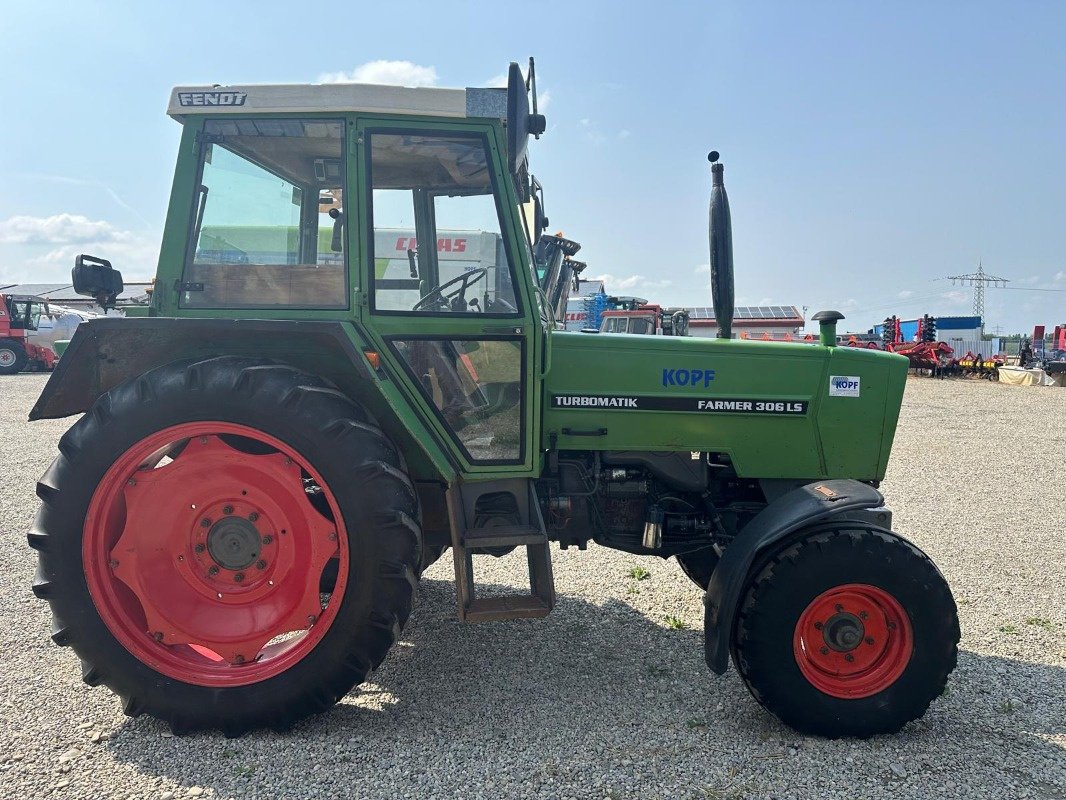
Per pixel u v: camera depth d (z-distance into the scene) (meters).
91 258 3.18
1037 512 6.33
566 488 3.49
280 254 3.09
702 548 3.59
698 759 2.61
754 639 2.78
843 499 2.90
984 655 3.53
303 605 2.79
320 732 2.78
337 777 2.48
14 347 20.95
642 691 3.16
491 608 2.87
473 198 3.15
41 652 3.43
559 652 3.55
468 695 3.10
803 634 2.83
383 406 3.07
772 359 3.50
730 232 3.31
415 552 2.78
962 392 18.50
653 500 3.61
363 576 2.71
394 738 2.74
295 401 2.70
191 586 2.85
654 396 3.44
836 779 2.49
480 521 3.14
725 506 3.69
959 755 2.65
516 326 3.10
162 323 2.76
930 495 7.00
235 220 3.07
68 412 2.94
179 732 2.73
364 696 3.09
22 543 5.13
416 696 3.09
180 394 2.68
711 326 33.72
